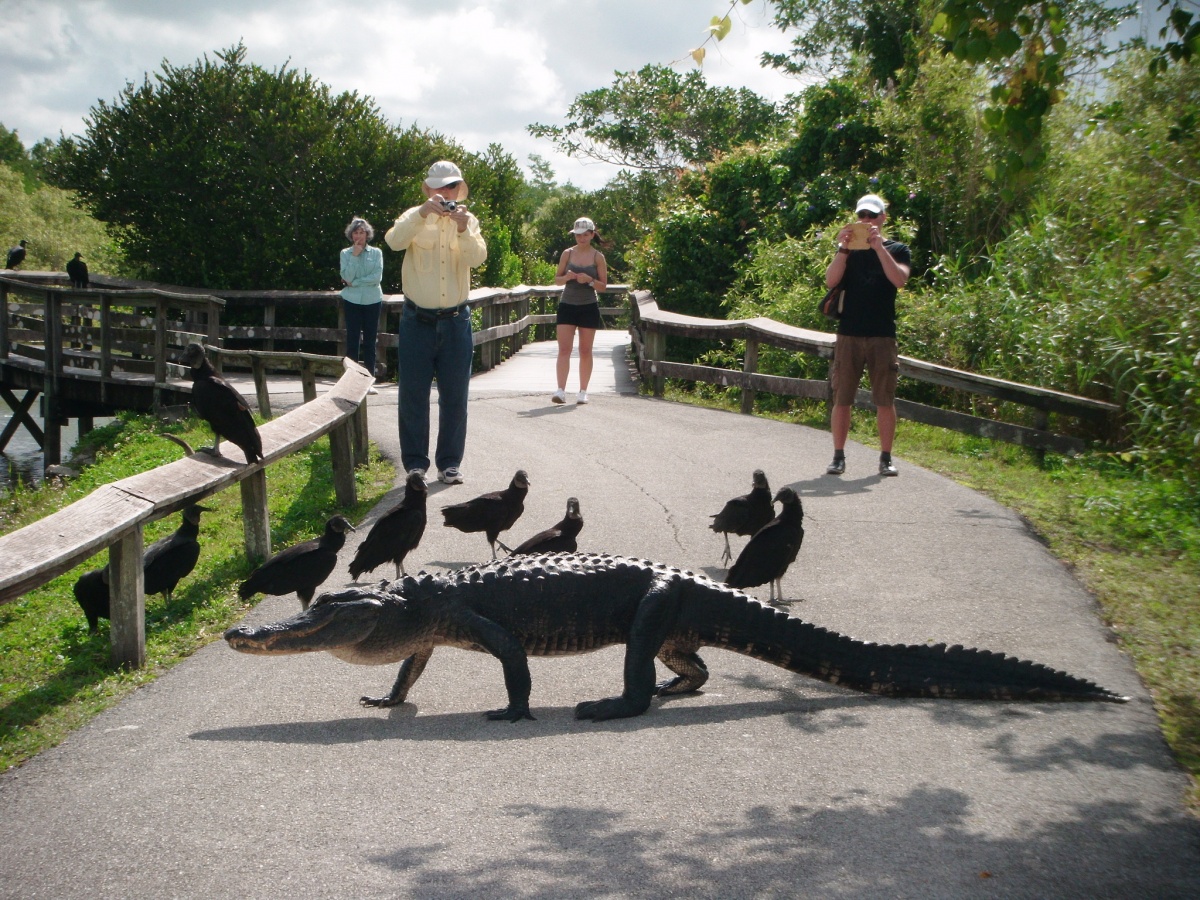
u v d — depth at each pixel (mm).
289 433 7598
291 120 21125
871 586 6605
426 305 9227
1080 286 12406
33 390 18719
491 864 3389
